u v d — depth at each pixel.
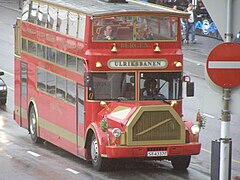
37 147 49.44
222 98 23.22
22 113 53.38
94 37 41.56
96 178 39.91
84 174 40.94
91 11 41.81
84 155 42.97
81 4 45.38
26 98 52.53
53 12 47.09
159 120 40.16
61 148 48.59
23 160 44.84
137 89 41.78
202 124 41.38
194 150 40.72
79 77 43.06
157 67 42.06
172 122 40.34
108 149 40.00
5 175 40.47
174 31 42.56
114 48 41.56
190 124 41.94
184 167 42.62
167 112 40.28
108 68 41.56
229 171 23.86
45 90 48.81
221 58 22.92
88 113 42.00
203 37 107.31
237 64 22.94
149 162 44.88
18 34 53.56
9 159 45.09
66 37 44.84
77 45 43.12
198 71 83.31
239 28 22.64
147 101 41.81
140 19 41.94
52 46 47.19
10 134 53.91
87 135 42.41
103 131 40.81
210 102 23.38
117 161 41.91
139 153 39.91
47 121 48.66
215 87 23.12
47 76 48.31
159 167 43.41
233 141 52.38
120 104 41.53
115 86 41.69
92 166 43.25
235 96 23.12
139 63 41.78
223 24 22.73
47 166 43.12
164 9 43.97
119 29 41.69
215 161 24.97
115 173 41.38
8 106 65.25
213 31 106.31
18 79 53.91
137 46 41.94
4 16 117.88
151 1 112.44
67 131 45.34
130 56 41.69
